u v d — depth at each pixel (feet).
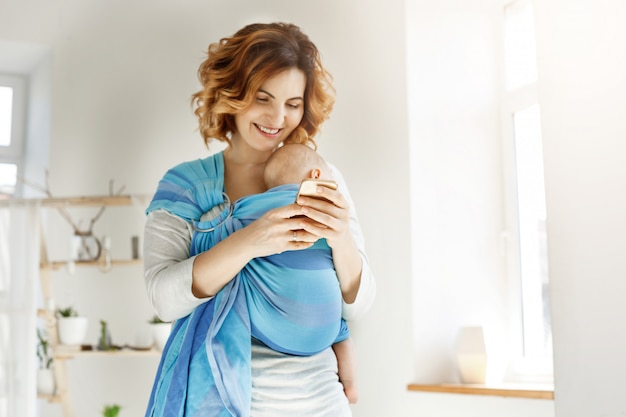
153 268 5.20
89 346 11.66
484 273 10.67
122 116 12.96
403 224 10.37
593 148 4.57
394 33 10.77
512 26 10.96
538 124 10.51
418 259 10.27
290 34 5.52
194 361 4.93
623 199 4.34
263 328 4.97
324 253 5.12
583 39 4.68
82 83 13.15
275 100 5.38
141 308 12.69
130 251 12.77
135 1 13.10
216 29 12.51
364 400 10.52
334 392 5.02
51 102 13.16
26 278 11.50
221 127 5.62
